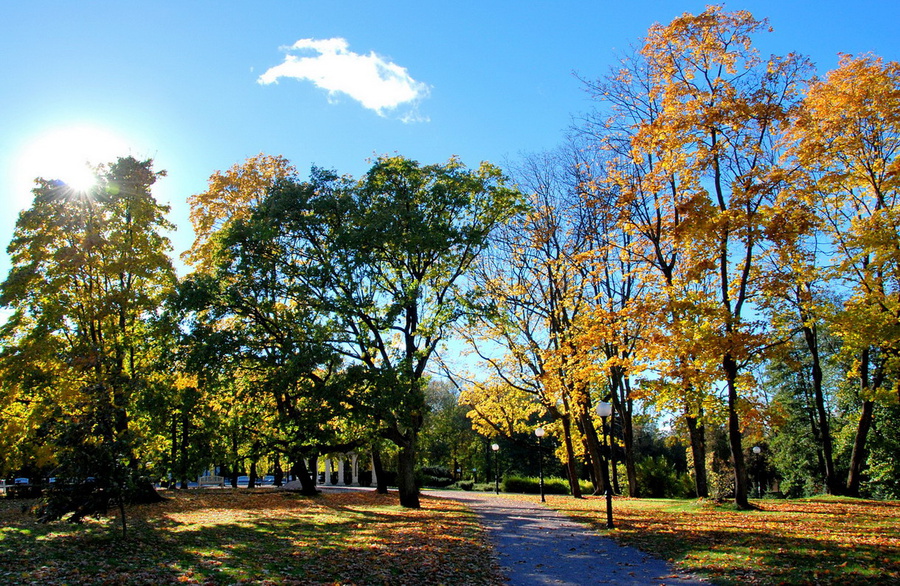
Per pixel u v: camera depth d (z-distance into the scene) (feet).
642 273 73.31
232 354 64.75
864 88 65.21
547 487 132.67
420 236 68.74
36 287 70.18
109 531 46.16
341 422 68.44
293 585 30.35
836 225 72.59
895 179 66.08
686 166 63.16
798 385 136.26
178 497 90.48
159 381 68.64
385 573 33.91
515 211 80.23
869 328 59.88
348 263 67.05
